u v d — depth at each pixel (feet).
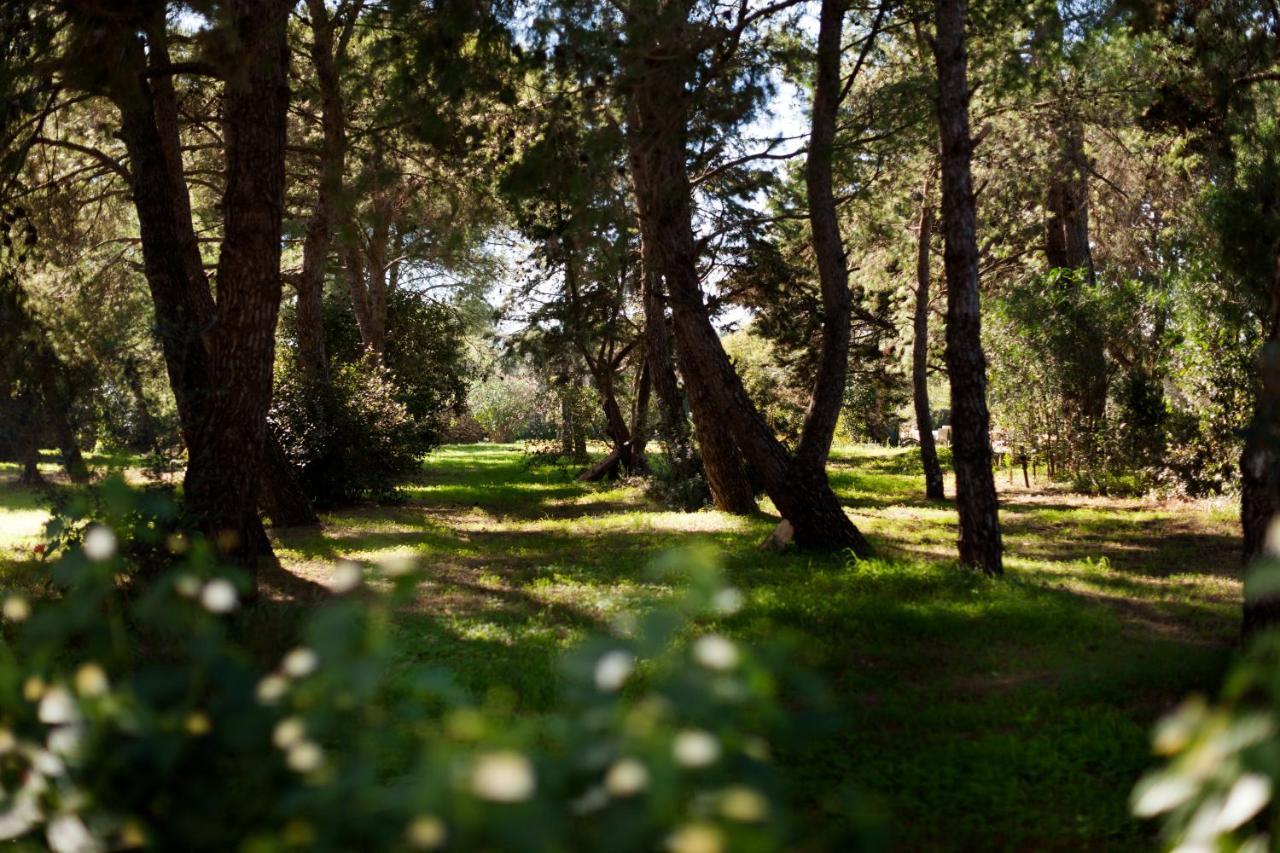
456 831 3.99
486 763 3.97
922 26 66.54
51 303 52.16
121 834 5.72
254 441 38.19
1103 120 75.61
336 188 43.93
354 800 4.76
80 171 59.57
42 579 29.99
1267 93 50.85
